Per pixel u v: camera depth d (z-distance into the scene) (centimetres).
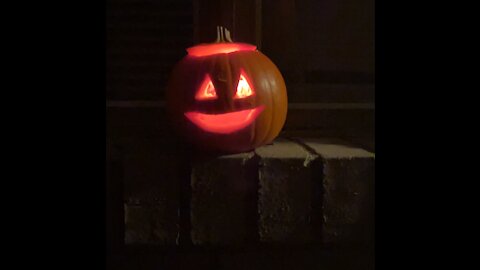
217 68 57
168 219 56
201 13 72
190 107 57
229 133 57
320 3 82
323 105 76
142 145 63
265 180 55
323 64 82
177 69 60
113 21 88
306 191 56
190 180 55
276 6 79
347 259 60
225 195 56
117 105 73
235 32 73
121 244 59
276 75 60
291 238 56
